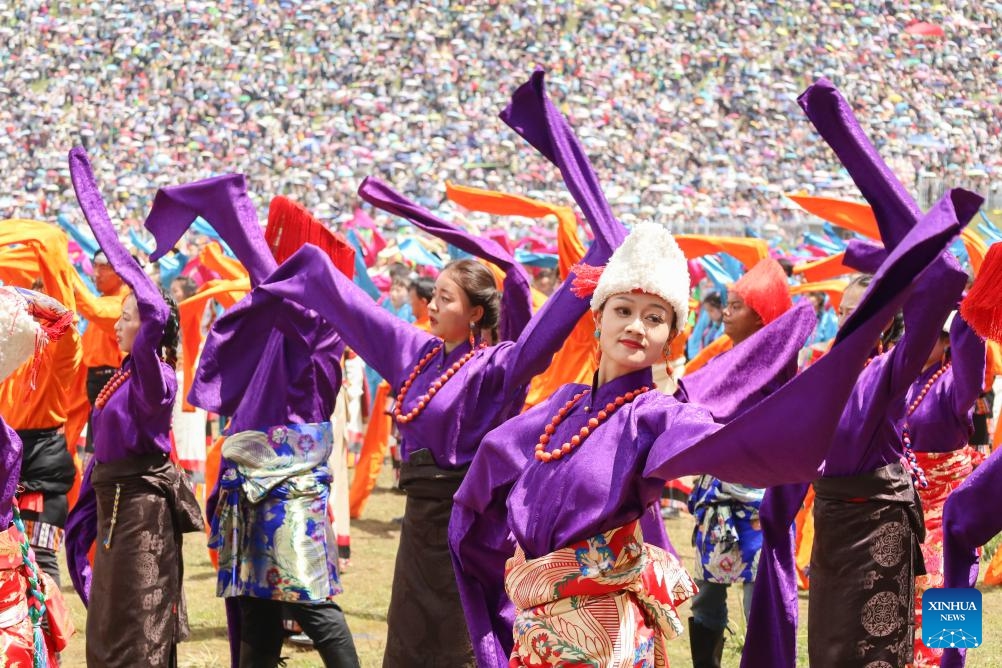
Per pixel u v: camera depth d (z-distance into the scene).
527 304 4.88
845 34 54.84
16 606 3.94
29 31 52.06
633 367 3.43
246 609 5.27
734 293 5.55
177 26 52.41
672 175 44.50
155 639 5.00
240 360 5.32
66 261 6.28
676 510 10.59
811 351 10.10
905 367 4.23
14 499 4.02
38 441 6.34
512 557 3.58
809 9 55.38
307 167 44.09
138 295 4.88
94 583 5.07
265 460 5.19
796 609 4.64
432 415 4.58
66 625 4.25
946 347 5.78
